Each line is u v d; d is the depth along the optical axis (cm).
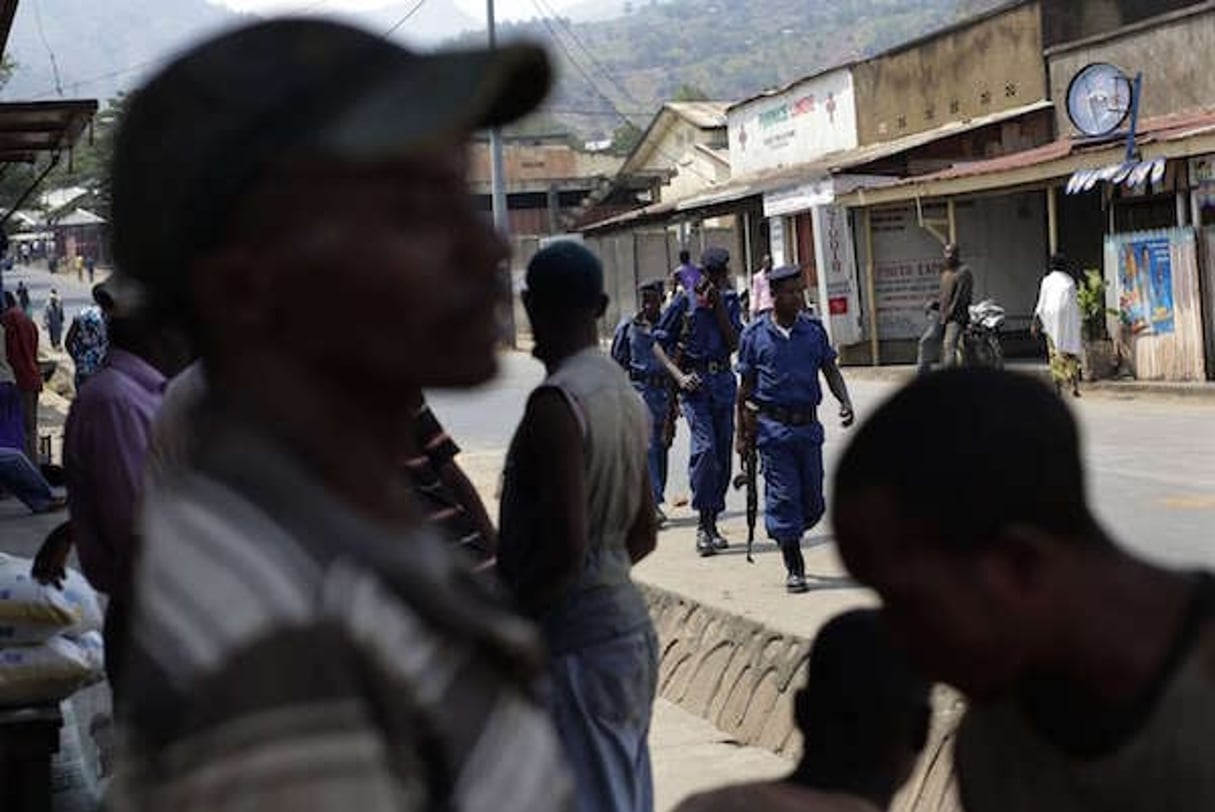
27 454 1584
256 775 122
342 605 130
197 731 125
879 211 2622
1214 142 1817
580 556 378
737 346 958
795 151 3375
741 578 914
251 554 130
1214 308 1891
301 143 135
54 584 482
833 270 2638
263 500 134
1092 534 180
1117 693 175
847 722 239
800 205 2725
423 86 137
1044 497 174
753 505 978
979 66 2681
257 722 124
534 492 387
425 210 141
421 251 139
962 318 2000
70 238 9175
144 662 132
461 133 141
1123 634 175
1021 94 2583
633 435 394
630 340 1156
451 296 141
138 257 141
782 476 854
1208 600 176
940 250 2644
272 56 139
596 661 389
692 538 1076
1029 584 175
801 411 857
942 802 527
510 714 144
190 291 141
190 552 132
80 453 446
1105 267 2083
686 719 711
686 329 1002
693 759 644
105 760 555
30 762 471
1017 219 2641
